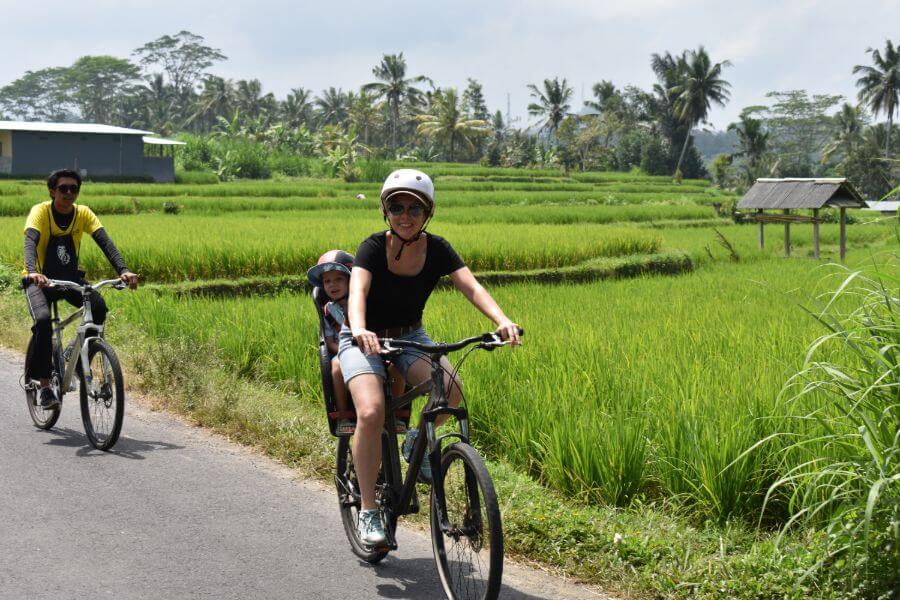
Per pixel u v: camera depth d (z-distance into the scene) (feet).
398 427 14.47
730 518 15.96
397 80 339.57
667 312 37.78
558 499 17.10
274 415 22.71
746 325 32.37
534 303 41.47
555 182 266.98
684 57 308.81
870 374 13.73
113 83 448.65
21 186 144.56
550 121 349.82
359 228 72.64
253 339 28.89
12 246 52.75
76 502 17.40
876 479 12.62
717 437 16.97
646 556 14.15
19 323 36.81
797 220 82.58
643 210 150.41
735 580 13.01
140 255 51.19
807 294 41.86
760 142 292.61
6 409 24.99
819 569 13.07
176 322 32.71
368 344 12.43
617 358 25.04
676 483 16.90
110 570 14.25
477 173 271.69
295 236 62.44
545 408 19.83
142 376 27.37
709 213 157.28
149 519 16.56
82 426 23.43
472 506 12.45
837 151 291.58
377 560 14.65
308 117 426.92
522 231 80.33
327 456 19.81
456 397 13.65
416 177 13.26
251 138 293.23
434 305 37.52
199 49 460.96
